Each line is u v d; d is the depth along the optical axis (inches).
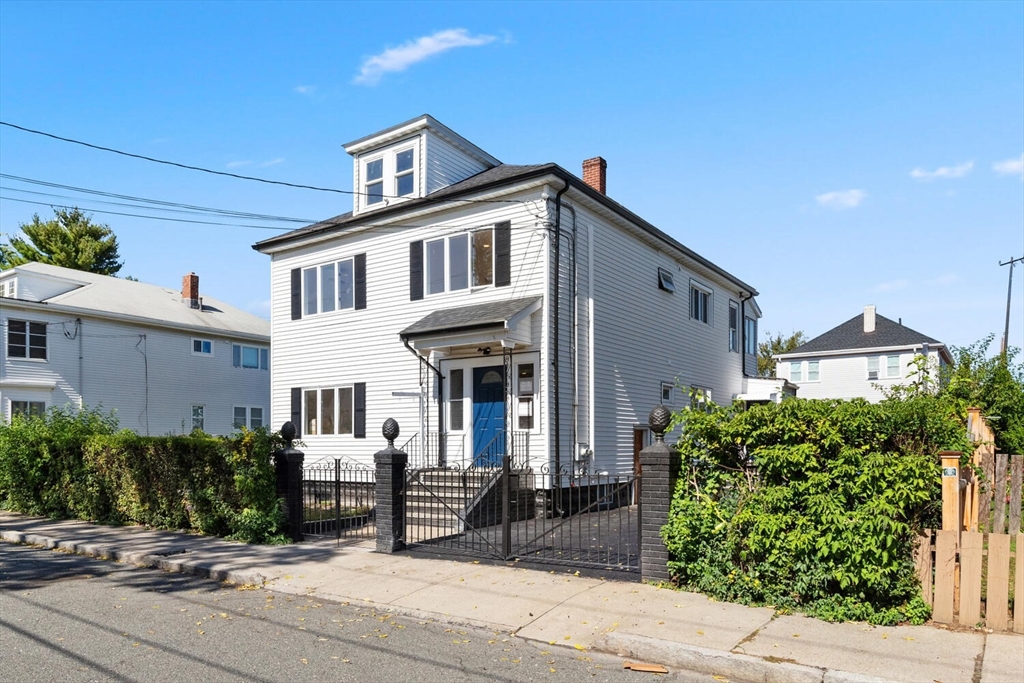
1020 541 258.5
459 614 300.5
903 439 287.6
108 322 1104.8
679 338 837.2
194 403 1213.1
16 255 1849.2
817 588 286.2
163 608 321.7
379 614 311.3
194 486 497.0
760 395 1013.8
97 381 1083.9
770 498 295.0
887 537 269.1
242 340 1305.4
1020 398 578.2
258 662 245.6
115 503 555.2
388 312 697.6
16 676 231.5
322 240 753.0
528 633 277.7
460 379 650.8
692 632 263.6
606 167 794.8
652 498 337.7
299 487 471.5
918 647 244.4
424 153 709.3
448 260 658.8
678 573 328.5
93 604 329.1
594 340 652.7
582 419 631.2
